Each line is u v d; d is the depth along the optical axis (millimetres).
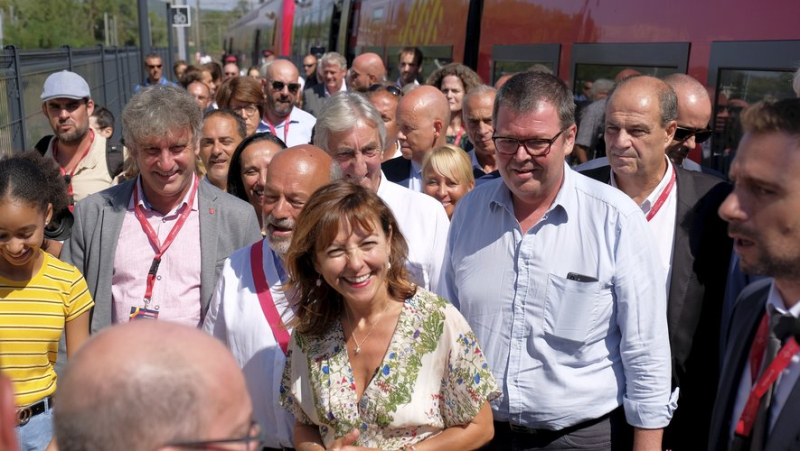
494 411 3184
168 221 3707
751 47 4930
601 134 6414
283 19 26359
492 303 3184
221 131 5375
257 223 3848
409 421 2656
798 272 2020
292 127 8594
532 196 3070
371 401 2682
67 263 3633
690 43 5523
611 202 3055
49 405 3541
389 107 6270
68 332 3584
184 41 28484
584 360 3062
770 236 2012
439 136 5512
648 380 3002
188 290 3633
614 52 6445
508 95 3066
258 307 3195
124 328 1477
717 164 5262
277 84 8312
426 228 3717
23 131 7277
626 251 3002
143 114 3463
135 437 1356
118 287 3648
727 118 5176
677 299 3436
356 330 2758
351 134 3785
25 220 3262
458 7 9844
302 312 2840
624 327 3029
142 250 3654
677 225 3506
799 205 1970
